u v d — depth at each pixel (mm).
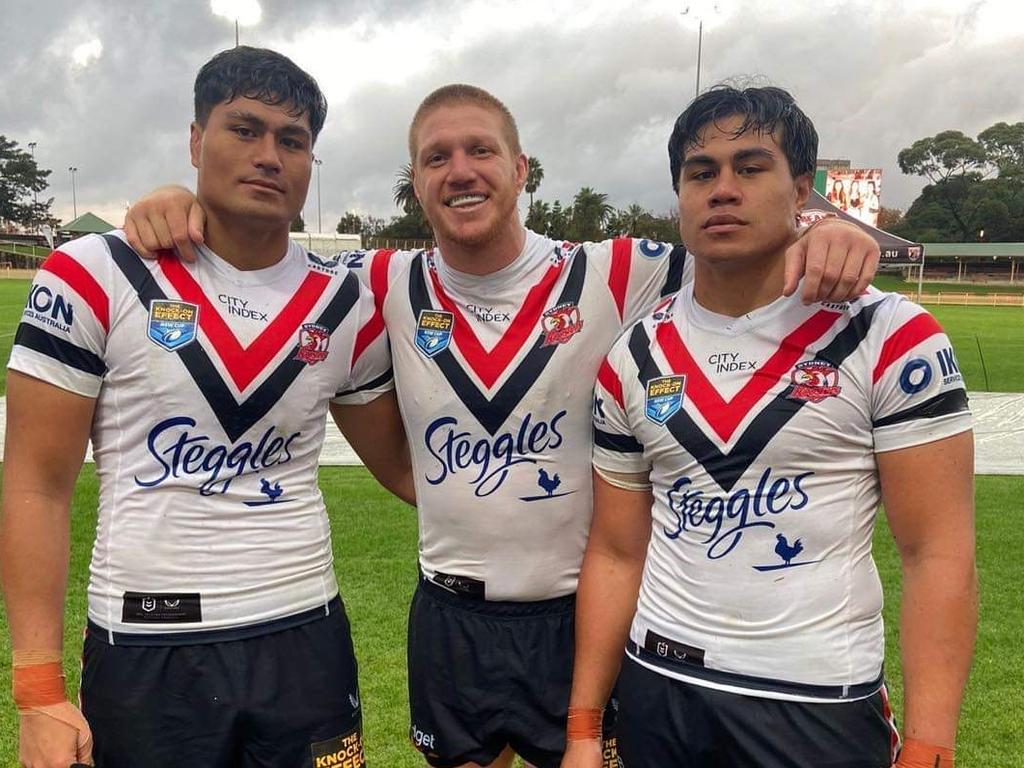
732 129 1822
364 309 2332
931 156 77875
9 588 1877
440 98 2381
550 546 2389
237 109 1969
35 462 1901
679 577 1891
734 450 1811
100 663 1956
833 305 1828
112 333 1944
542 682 2406
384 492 6758
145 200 2035
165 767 1944
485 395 2359
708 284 1925
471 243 2297
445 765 2525
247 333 2020
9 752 3010
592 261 2453
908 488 1734
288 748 2035
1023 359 18094
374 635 4074
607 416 2076
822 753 1749
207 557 1963
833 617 1771
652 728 1905
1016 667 3742
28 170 79312
